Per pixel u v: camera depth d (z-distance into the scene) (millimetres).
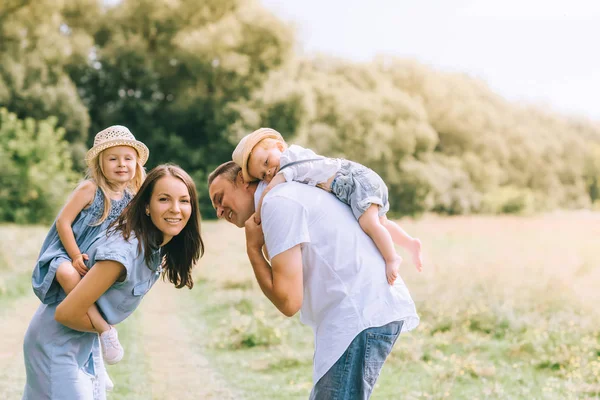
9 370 6176
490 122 60156
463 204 49188
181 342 7551
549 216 46812
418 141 49219
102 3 39906
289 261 2854
